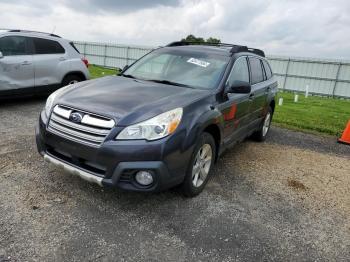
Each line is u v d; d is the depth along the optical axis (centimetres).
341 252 309
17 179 383
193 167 360
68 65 831
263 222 345
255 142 661
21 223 301
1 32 705
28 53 746
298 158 579
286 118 955
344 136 732
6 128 578
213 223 331
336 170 535
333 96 2612
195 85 416
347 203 414
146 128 307
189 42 557
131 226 312
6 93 711
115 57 3381
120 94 360
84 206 339
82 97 351
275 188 436
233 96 439
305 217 367
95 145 308
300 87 2728
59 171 411
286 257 292
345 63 2522
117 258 267
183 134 327
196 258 277
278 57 2758
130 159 302
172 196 376
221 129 405
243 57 505
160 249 283
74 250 271
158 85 407
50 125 345
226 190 411
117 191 373
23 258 256
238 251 292
